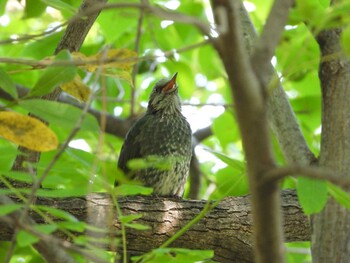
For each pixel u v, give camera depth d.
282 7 5.25
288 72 7.38
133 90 12.86
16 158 9.11
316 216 7.70
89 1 9.64
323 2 9.41
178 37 15.88
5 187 8.66
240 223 9.83
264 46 5.13
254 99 4.80
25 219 6.29
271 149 4.88
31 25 16.78
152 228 9.62
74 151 8.41
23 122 6.73
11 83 6.57
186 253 6.89
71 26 9.91
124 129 14.64
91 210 9.27
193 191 14.69
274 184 4.89
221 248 9.84
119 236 9.35
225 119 13.97
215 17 4.79
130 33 15.76
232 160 7.34
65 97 14.12
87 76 12.79
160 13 4.99
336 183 5.02
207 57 15.25
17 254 11.91
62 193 6.93
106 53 6.79
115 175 7.96
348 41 5.95
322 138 7.80
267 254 5.05
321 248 7.62
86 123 6.43
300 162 8.00
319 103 14.09
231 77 4.79
